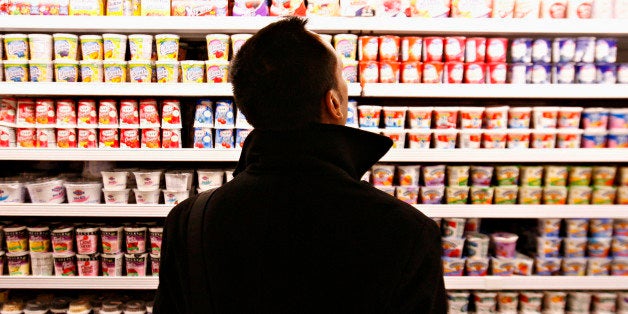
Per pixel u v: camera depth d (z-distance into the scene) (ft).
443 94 7.14
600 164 8.84
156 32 7.71
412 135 7.47
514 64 7.47
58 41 6.88
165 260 3.27
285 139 2.90
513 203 7.70
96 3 6.88
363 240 2.64
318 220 2.70
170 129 7.22
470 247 7.80
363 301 2.60
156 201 7.43
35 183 7.19
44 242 7.41
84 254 7.38
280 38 2.90
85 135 7.15
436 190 7.64
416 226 2.70
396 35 8.03
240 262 2.79
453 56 7.30
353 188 2.79
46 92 6.84
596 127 7.63
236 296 2.78
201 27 6.84
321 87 2.89
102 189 7.37
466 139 7.51
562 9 7.30
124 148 7.07
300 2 7.10
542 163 8.89
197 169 7.77
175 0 6.99
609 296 7.86
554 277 7.70
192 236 3.00
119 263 7.50
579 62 7.50
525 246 8.48
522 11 7.22
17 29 7.53
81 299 7.83
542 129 7.53
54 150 7.01
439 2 7.13
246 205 2.86
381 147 3.19
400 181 7.75
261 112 2.93
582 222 7.86
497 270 7.80
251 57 2.93
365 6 7.04
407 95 7.13
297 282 2.68
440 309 2.72
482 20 7.02
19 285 7.31
